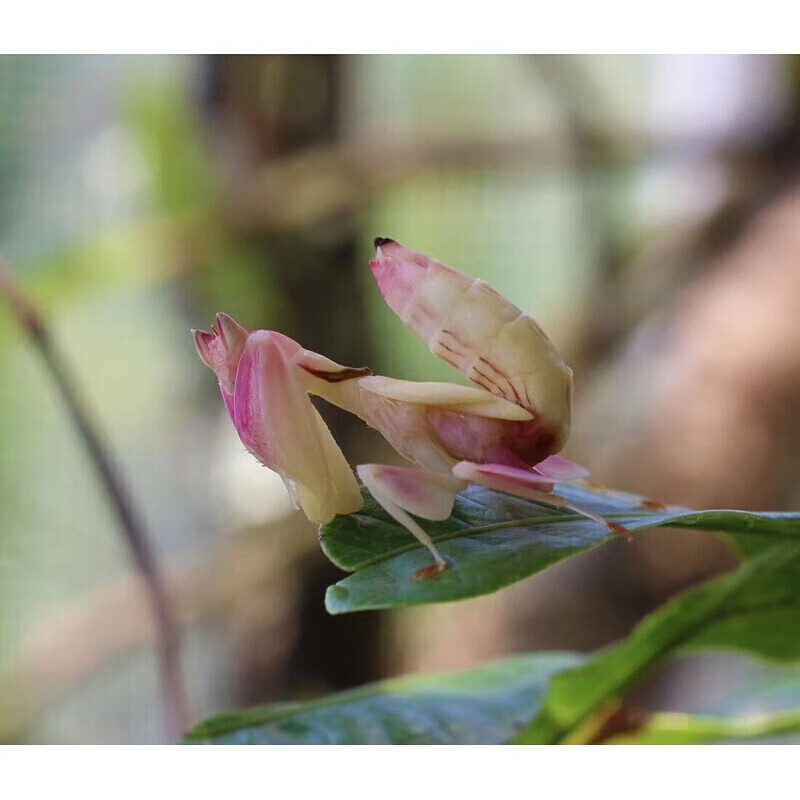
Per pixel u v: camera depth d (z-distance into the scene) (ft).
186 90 1.59
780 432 1.38
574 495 1.00
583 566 1.46
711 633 1.02
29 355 1.60
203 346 0.99
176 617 1.37
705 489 1.40
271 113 1.53
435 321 0.99
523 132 1.61
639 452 1.45
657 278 1.55
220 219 1.55
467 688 1.04
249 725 1.01
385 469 0.96
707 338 1.44
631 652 1.02
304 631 1.55
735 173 1.50
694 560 1.40
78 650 1.52
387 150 1.56
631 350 1.56
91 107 1.70
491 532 0.96
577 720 1.02
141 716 1.70
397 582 0.94
